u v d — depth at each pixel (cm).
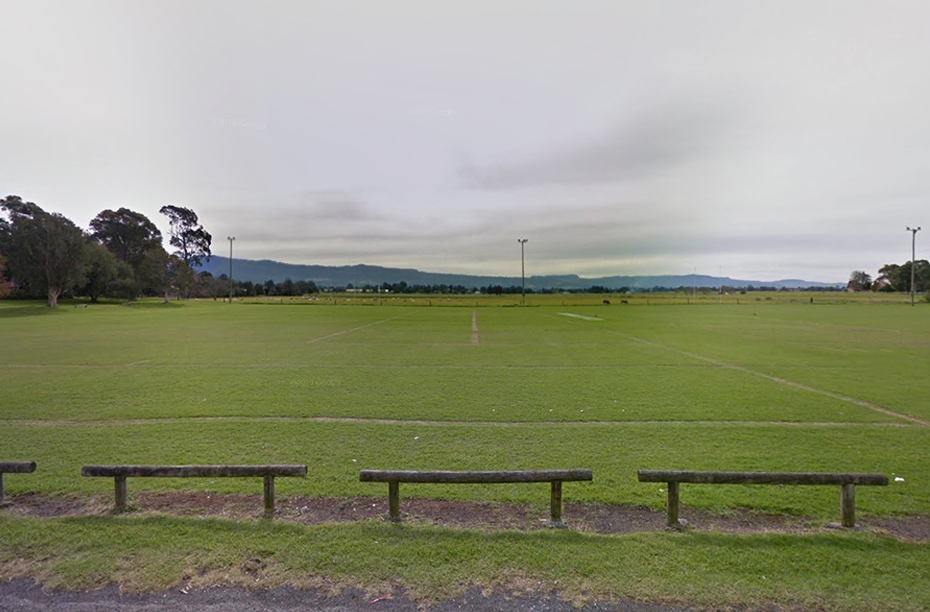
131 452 601
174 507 438
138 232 7338
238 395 930
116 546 362
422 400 896
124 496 428
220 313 4003
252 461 572
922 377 1131
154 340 1922
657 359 1438
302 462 569
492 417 781
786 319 3331
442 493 472
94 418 765
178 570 331
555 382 1073
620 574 327
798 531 395
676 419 772
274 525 396
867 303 5944
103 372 1182
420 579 321
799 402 881
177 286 6500
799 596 304
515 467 556
